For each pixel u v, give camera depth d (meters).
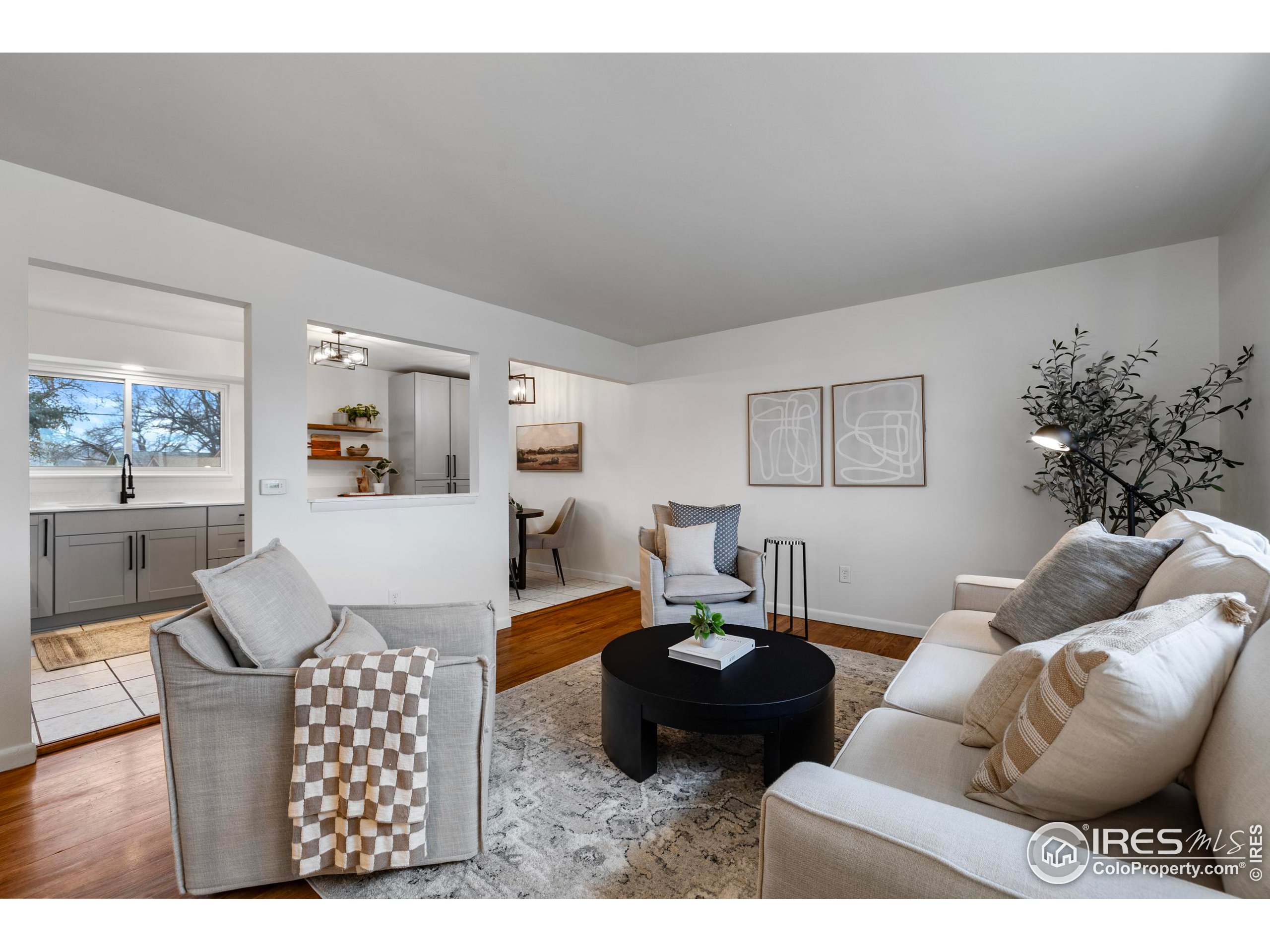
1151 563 1.69
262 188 2.36
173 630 1.39
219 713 1.42
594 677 3.07
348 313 3.17
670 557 3.67
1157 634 0.91
